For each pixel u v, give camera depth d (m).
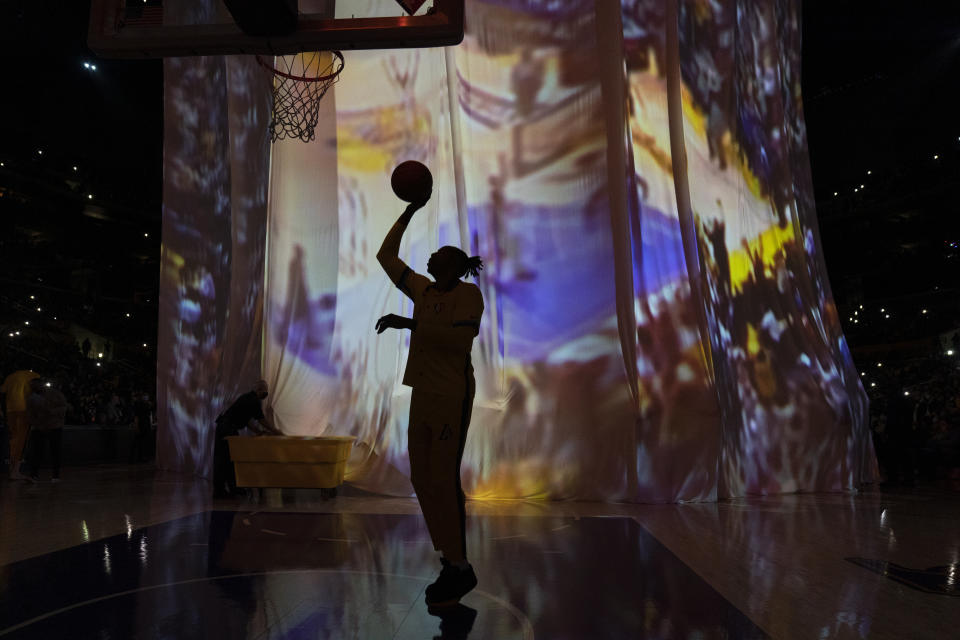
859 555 4.63
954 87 26.55
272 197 8.95
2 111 27.14
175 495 7.95
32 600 3.23
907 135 28.08
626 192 7.95
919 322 30.08
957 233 30.39
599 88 8.14
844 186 33.38
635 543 4.98
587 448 7.71
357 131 8.90
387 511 6.65
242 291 9.70
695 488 7.55
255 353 9.15
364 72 8.91
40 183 30.55
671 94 8.42
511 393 7.93
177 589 3.47
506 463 7.81
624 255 7.82
